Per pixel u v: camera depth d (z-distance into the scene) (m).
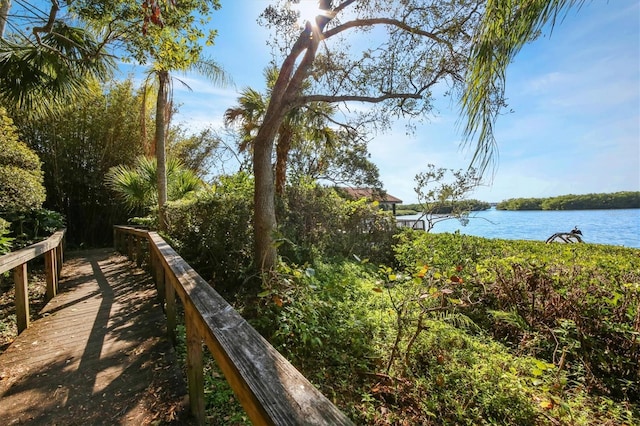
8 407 1.79
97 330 2.85
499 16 0.85
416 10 4.25
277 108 4.52
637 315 2.55
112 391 1.95
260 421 0.69
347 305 3.50
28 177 5.05
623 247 4.95
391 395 2.36
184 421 1.70
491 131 0.90
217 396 2.04
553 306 3.07
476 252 4.99
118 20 3.66
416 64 4.79
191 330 1.65
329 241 7.11
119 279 4.85
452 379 2.43
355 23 4.67
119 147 9.98
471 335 3.21
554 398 2.08
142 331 2.83
